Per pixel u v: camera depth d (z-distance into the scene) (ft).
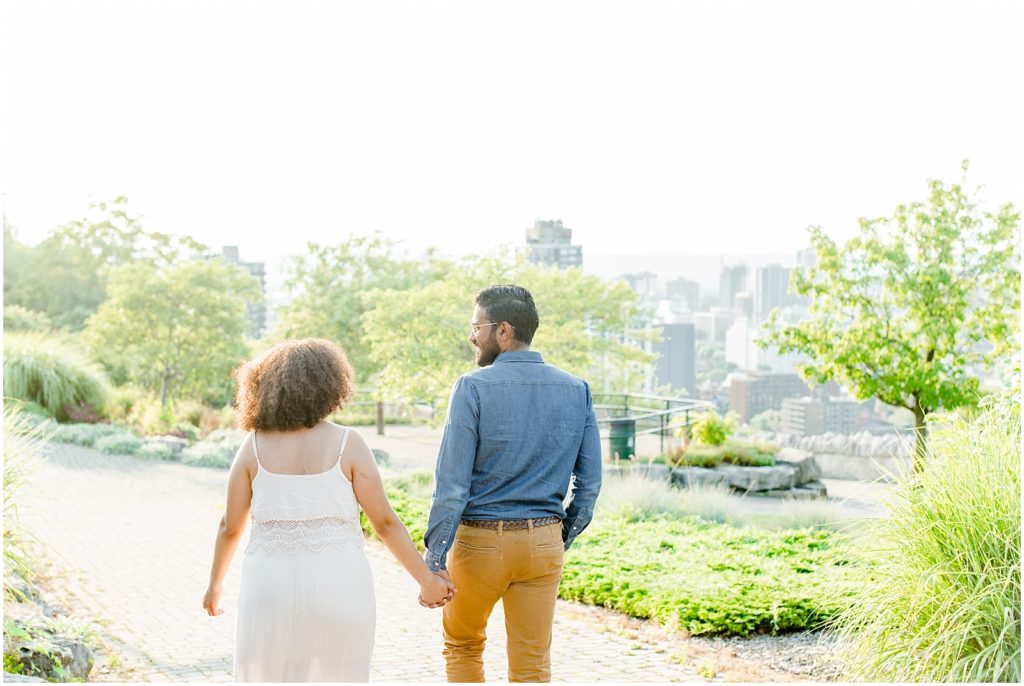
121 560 23.79
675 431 49.19
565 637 16.17
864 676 12.40
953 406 37.24
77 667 13.30
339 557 8.89
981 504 12.44
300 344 9.29
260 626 8.70
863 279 39.55
